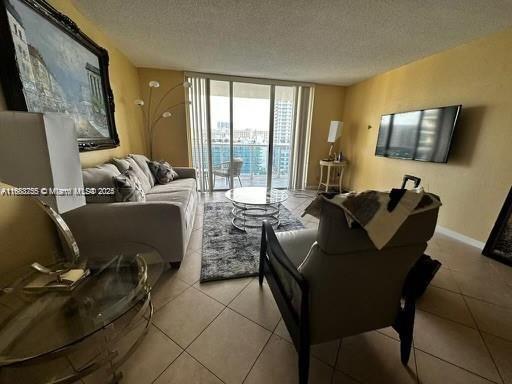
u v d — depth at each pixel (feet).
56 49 5.35
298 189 16.46
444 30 7.36
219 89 13.58
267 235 4.72
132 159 9.18
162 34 8.20
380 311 3.49
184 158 14.02
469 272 6.47
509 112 7.08
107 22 7.38
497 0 5.76
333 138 14.47
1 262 3.96
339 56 9.93
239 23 7.34
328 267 2.71
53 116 2.78
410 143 10.14
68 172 3.10
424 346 4.13
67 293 3.36
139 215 5.59
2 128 2.52
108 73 8.17
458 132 8.48
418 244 2.87
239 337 4.22
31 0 4.47
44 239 4.91
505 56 7.09
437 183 9.36
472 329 4.51
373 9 6.38
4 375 3.42
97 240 5.53
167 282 5.76
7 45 3.99
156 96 12.76
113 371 3.28
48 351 2.56
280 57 10.26
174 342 4.08
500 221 7.14
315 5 6.29
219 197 13.41
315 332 3.22
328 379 3.53
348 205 2.45
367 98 13.50
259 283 5.76
